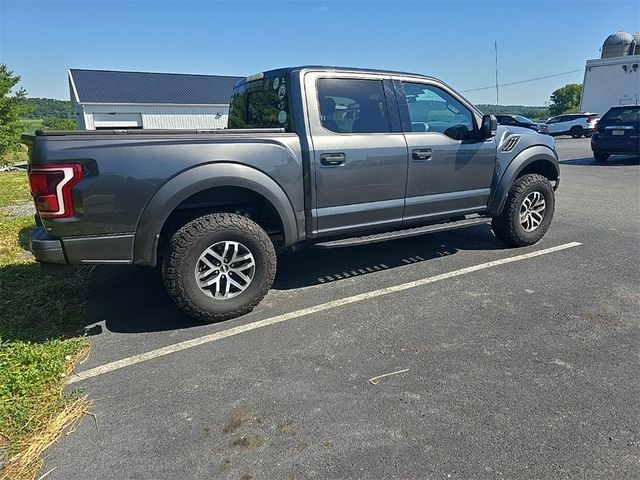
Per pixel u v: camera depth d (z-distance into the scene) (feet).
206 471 6.70
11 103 73.26
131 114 97.25
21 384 8.68
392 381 8.78
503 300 12.35
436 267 15.07
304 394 8.46
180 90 105.91
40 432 7.59
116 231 10.05
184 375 9.20
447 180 14.47
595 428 7.34
